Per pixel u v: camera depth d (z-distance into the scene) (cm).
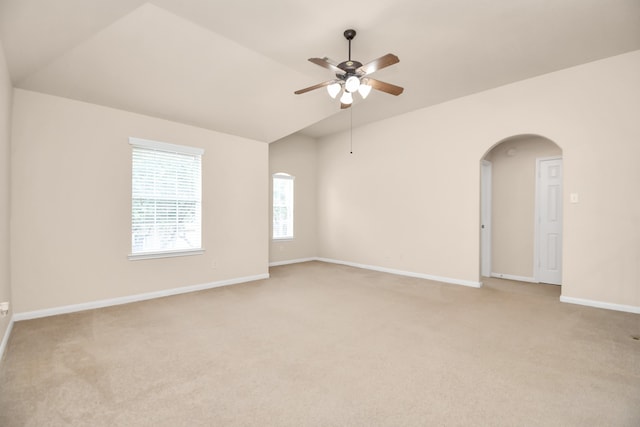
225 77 368
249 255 518
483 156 464
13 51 249
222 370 223
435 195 519
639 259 345
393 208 583
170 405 182
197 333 291
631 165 349
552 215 486
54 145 339
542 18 285
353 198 660
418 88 446
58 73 310
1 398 188
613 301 360
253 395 193
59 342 269
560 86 393
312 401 187
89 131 361
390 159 587
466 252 484
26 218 323
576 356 244
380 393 195
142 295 401
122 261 385
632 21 289
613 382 207
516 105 427
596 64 368
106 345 263
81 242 356
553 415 174
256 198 528
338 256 698
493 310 359
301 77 393
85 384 204
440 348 259
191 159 450
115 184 379
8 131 290
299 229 718
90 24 249
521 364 232
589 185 374
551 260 489
